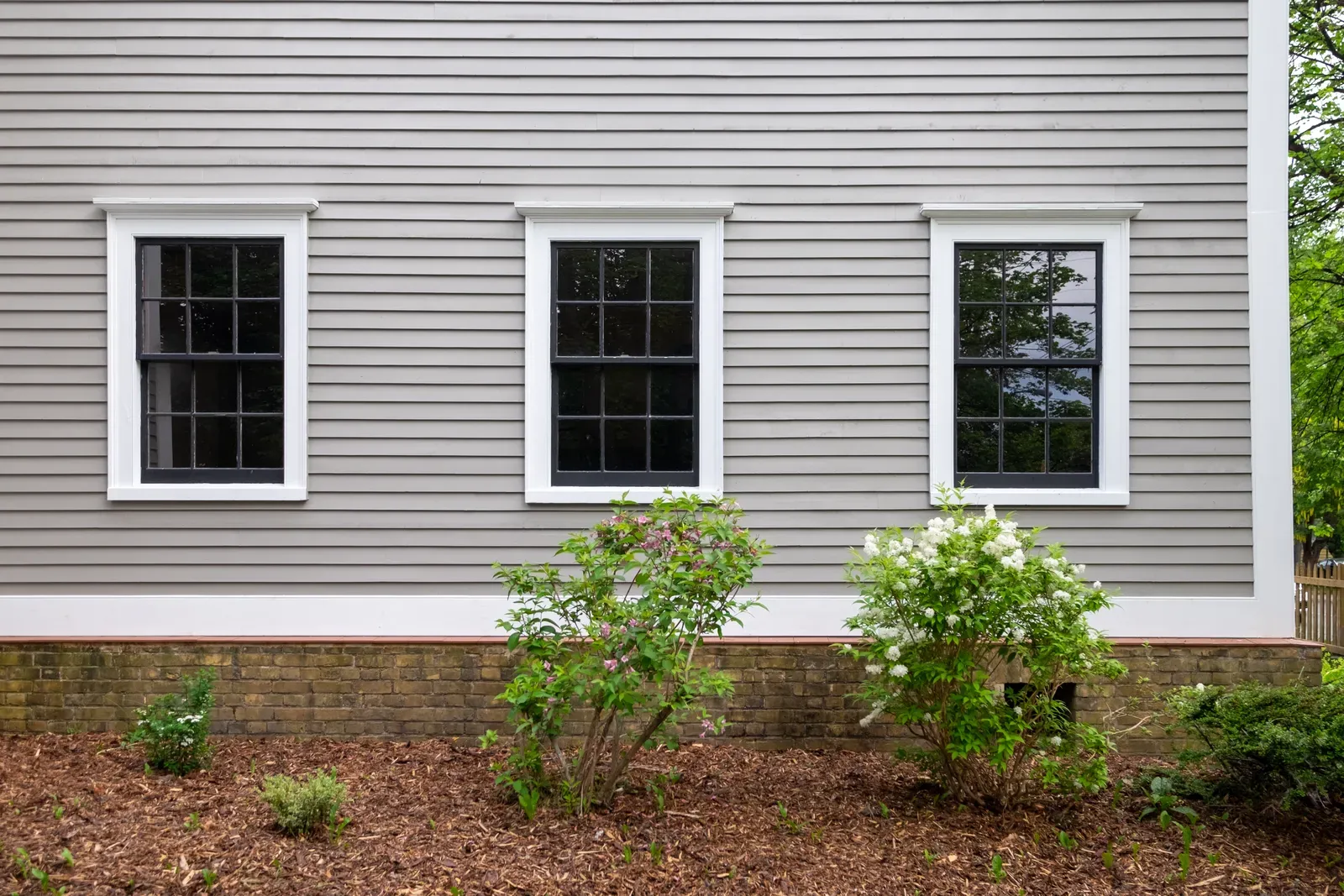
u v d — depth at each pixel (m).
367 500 6.07
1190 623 5.97
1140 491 6.05
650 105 6.09
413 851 4.04
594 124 6.10
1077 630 4.55
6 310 6.08
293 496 6.04
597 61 6.09
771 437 6.09
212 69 6.08
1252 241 6.03
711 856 4.09
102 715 5.94
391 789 4.88
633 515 4.62
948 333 6.07
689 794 4.89
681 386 6.16
